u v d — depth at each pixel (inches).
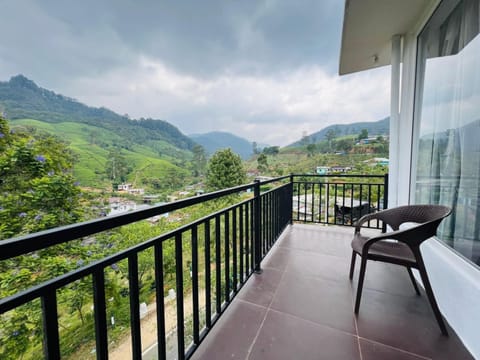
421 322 55.7
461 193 58.1
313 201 148.2
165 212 37.4
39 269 161.5
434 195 73.0
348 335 51.9
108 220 27.4
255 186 78.8
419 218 69.2
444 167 66.9
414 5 74.6
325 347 48.7
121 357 107.5
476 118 52.8
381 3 73.9
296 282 75.0
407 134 89.6
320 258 93.4
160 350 39.6
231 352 47.8
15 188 182.1
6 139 190.7
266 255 95.7
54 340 22.9
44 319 22.3
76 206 209.8
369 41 98.8
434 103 73.4
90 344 135.8
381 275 78.8
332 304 63.4
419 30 81.2
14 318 134.9
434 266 62.0
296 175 143.8
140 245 34.2
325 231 128.2
